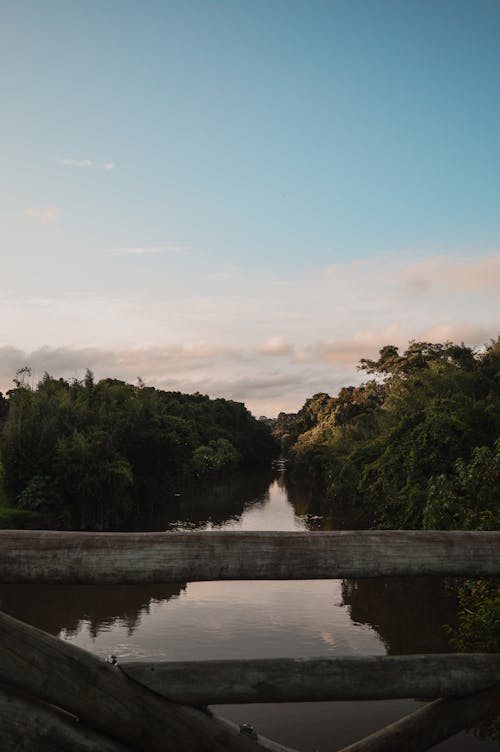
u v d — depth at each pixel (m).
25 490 29.12
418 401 27.11
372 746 1.92
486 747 8.17
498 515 8.00
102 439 32.03
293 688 1.80
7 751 1.58
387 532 1.87
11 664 1.59
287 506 43.28
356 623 14.57
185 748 1.74
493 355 25.61
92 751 1.65
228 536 1.80
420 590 17.58
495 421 19.56
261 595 17.25
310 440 67.81
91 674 1.67
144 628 14.35
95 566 1.72
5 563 1.69
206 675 1.77
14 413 31.53
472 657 1.91
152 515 38.34
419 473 18.58
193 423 77.44
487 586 7.50
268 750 1.85
